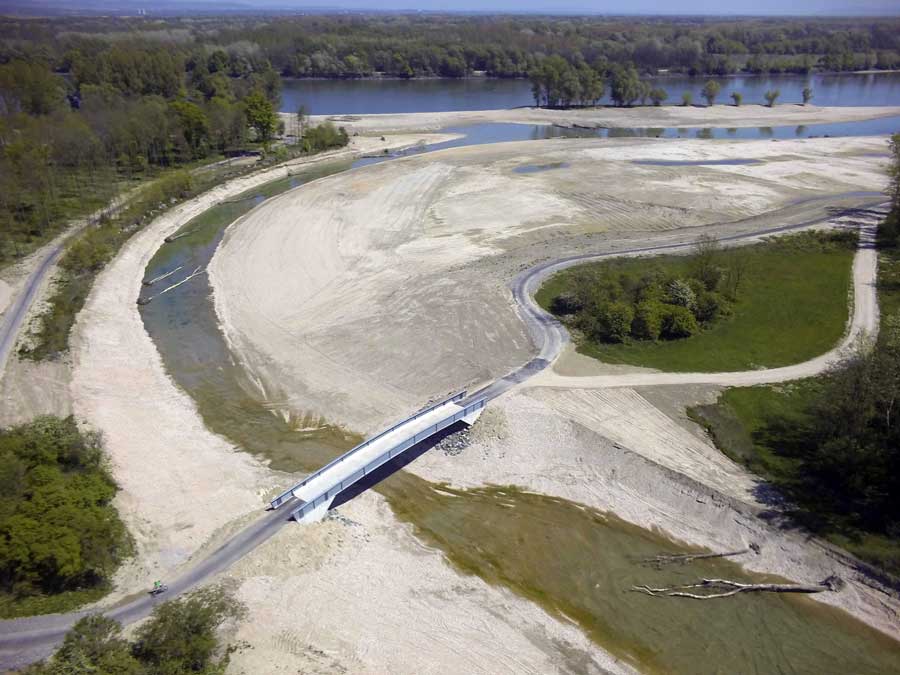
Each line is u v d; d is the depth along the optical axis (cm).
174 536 4578
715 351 6844
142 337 7369
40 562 3916
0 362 6438
